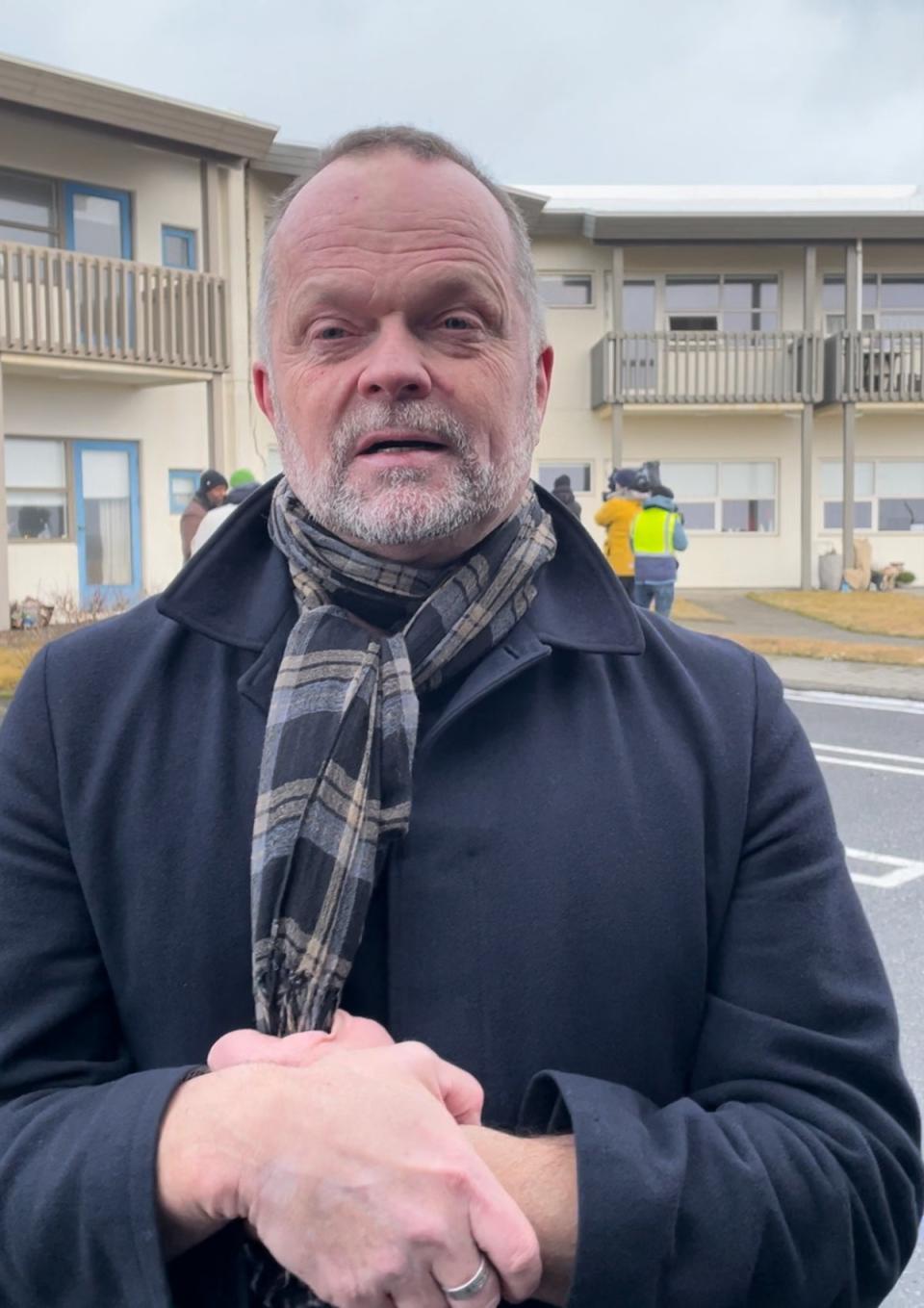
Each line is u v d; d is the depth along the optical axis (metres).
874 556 21.72
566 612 1.48
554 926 1.32
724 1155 1.19
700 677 1.49
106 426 16.14
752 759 1.44
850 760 7.95
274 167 16.66
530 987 1.31
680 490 21.42
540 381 1.61
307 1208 1.08
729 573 21.53
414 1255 1.07
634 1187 1.13
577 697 1.43
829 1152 1.23
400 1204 1.07
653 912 1.34
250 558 1.50
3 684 10.08
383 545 1.40
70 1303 1.18
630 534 13.24
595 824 1.35
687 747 1.42
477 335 1.41
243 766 1.37
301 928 1.26
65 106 13.98
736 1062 1.32
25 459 15.54
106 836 1.36
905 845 5.95
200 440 17.06
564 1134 1.22
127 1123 1.16
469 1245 1.08
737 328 20.98
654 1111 1.26
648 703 1.44
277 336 1.48
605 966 1.32
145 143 15.09
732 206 21.14
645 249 20.64
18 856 1.37
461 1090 1.19
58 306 14.12
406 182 1.40
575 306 20.70
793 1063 1.30
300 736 1.32
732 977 1.37
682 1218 1.15
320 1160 1.09
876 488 21.69
